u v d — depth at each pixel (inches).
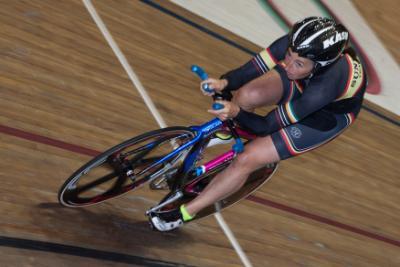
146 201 132.5
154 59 185.2
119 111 153.1
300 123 114.3
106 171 111.1
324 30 98.1
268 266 141.4
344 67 109.7
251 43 238.5
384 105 263.0
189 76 188.5
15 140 123.1
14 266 96.9
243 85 116.4
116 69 168.7
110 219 121.2
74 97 147.3
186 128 109.7
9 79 138.8
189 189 122.5
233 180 114.7
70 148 130.9
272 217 159.0
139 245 119.8
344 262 162.7
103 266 109.0
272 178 174.1
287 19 277.7
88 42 172.1
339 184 191.9
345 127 118.3
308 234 162.9
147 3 214.1
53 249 105.4
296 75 103.4
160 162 112.2
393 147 234.7
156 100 167.3
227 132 114.1
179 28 212.8
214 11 241.6
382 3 357.1
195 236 134.0
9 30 155.3
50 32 165.2
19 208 108.7
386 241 183.0
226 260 133.4
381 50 309.3
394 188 210.1
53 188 118.4
